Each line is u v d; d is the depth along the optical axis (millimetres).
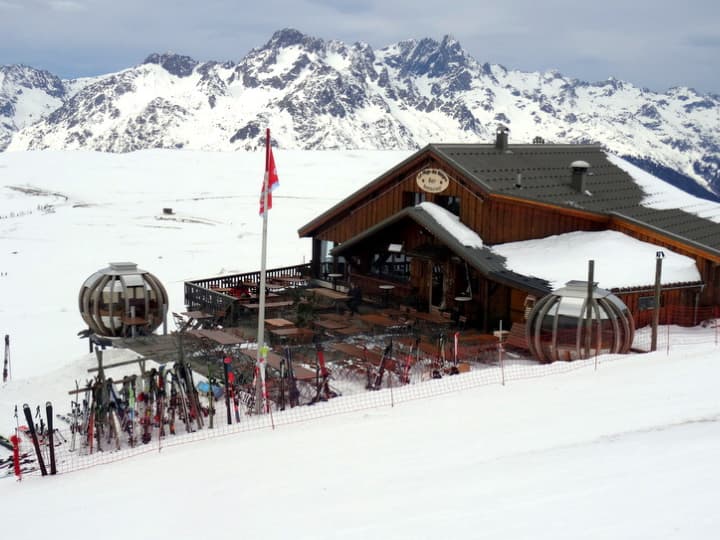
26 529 9016
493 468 8945
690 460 7957
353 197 26656
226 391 14586
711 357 15352
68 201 79750
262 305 15172
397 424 12523
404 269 25531
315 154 141875
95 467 12766
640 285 20188
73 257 47344
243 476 10242
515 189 23281
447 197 24500
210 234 59031
